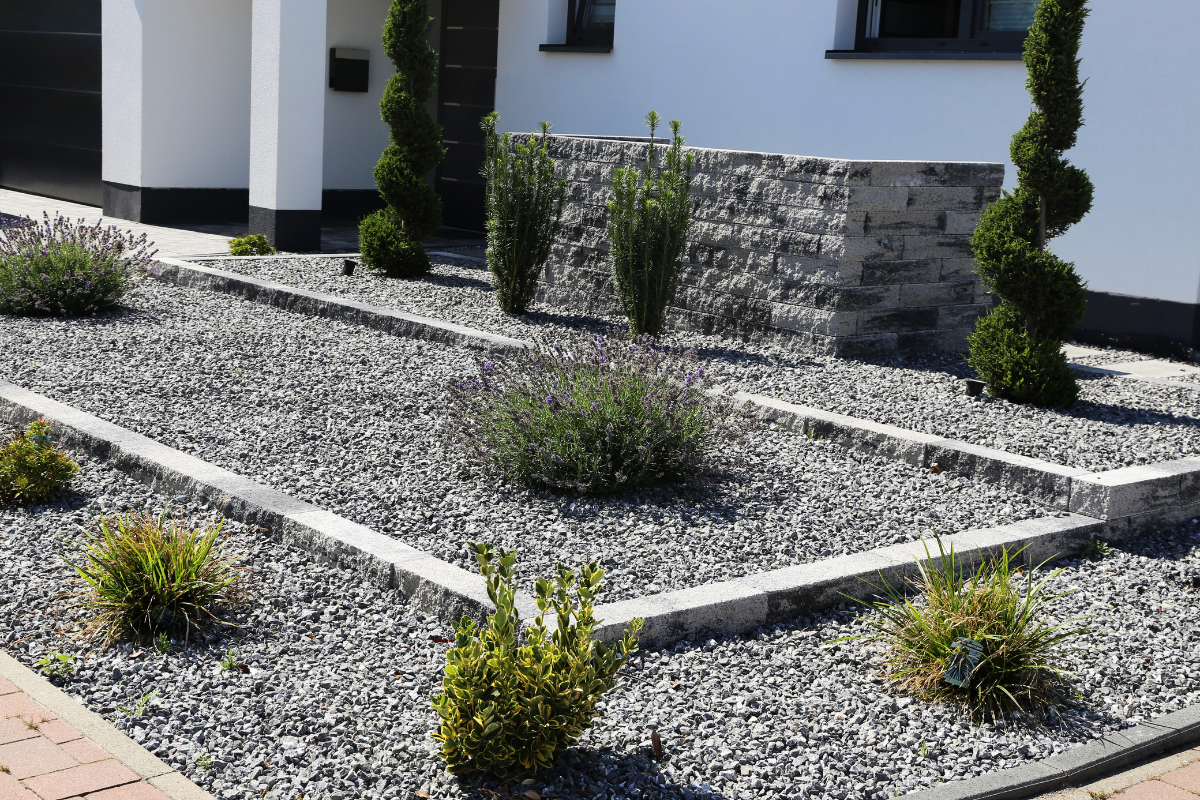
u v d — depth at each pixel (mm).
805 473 5711
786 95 11648
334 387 6828
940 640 3742
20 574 4188
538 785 3002
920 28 10812
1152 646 4117
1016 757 3348
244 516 4727
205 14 15297
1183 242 9148
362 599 4082
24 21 17812
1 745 3031
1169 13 9016
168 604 3820
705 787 3043
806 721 3439
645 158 9227
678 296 9180
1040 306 6918
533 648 3072
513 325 8859
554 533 4680
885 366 7973
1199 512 5668
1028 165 6914
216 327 8469
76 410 5922
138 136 15070
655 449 5266
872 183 7883
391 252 10836
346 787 2967
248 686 3475
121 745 3070
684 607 3914
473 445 5340
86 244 8938
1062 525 5082
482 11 15453
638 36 13078
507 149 9336
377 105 16688
